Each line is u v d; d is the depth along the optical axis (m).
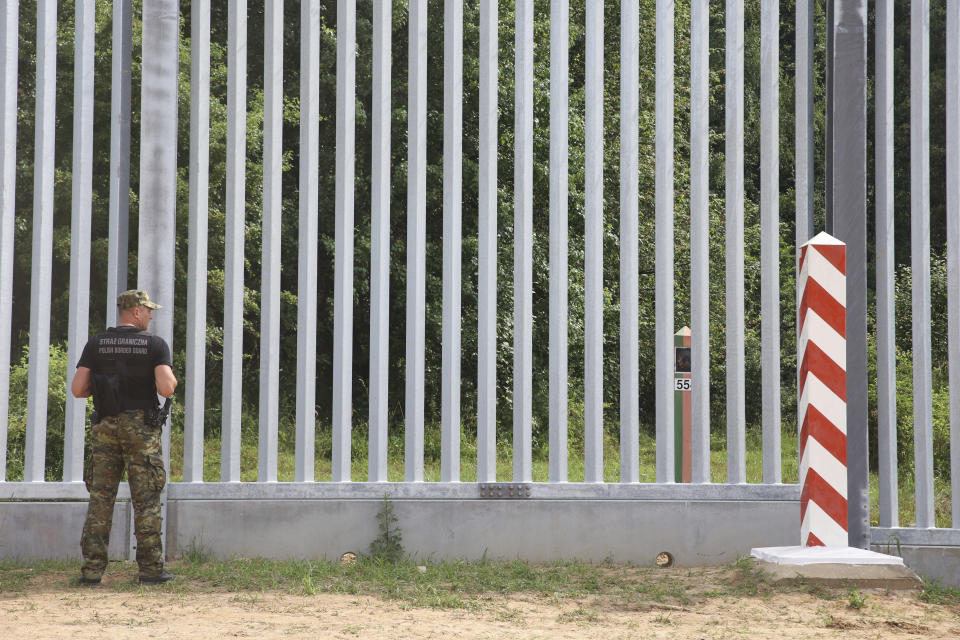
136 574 7.46
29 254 19.66
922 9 8.14
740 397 8.18
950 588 7.34
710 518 8.01
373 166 8.31
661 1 8.45
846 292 7.98
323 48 22.27
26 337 20.44
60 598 6.56
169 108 8.23
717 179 32.81
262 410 8.20
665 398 8.23
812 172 8.28
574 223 18.05
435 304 18.69
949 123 8.09
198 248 8.20
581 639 5.51
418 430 8.23
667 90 8.39
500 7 17.89
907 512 11.13
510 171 17.88
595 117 8.27
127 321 7.24
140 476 7.08
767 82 8.34
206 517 7.97
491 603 6.53
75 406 8.26
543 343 17.61
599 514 8.02
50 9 8.50
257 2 23.48
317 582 7.12
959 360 7.97
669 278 8.28
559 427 8.20
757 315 26.23
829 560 6.98
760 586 6.91
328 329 23.59
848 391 7.90
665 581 7.26
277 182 8.31
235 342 8.21
